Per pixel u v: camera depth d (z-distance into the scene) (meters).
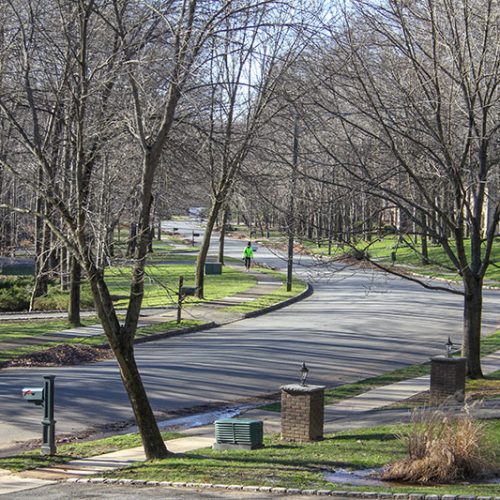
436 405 19.58
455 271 23.16
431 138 22.30
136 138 15.79
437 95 19.86
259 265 76.50
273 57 27.47
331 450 14.89
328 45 25.70
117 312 41.12
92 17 17.48
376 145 23.92
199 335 35.41
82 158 14.80
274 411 20.11
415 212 24.06
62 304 43.62
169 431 17.84
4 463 15.09
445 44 19.84
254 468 13.65
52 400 15.84
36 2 19.64
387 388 22.91
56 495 12.48
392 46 20.97
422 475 12.53
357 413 19.38
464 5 19.75
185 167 22.91
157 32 18.50
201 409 20.41
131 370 14.96
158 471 13.82
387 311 44.47
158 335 34.19
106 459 15.30
